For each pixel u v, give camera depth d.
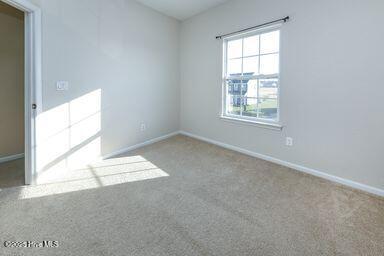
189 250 1.39
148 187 2.27
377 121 2.10
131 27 3.39
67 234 1.52
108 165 2.88
